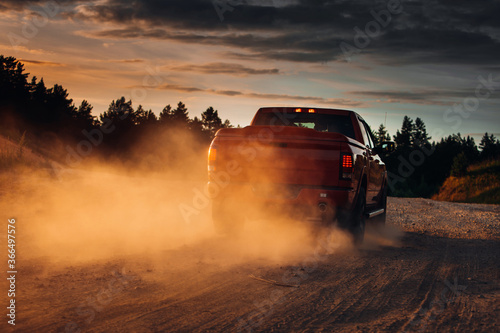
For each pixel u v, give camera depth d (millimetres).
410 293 4695
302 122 8602
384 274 5543
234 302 4172
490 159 45031
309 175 6934
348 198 6883
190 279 4922
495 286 5070
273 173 7031
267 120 8805
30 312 3682
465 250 7551
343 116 8398
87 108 59000
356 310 4062
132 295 4246
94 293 4266
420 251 7359
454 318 3891
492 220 12398
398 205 16906
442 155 101875
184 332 3381
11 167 13242
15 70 44281
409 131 106875
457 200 40469
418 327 3643
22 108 42438
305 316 3848
